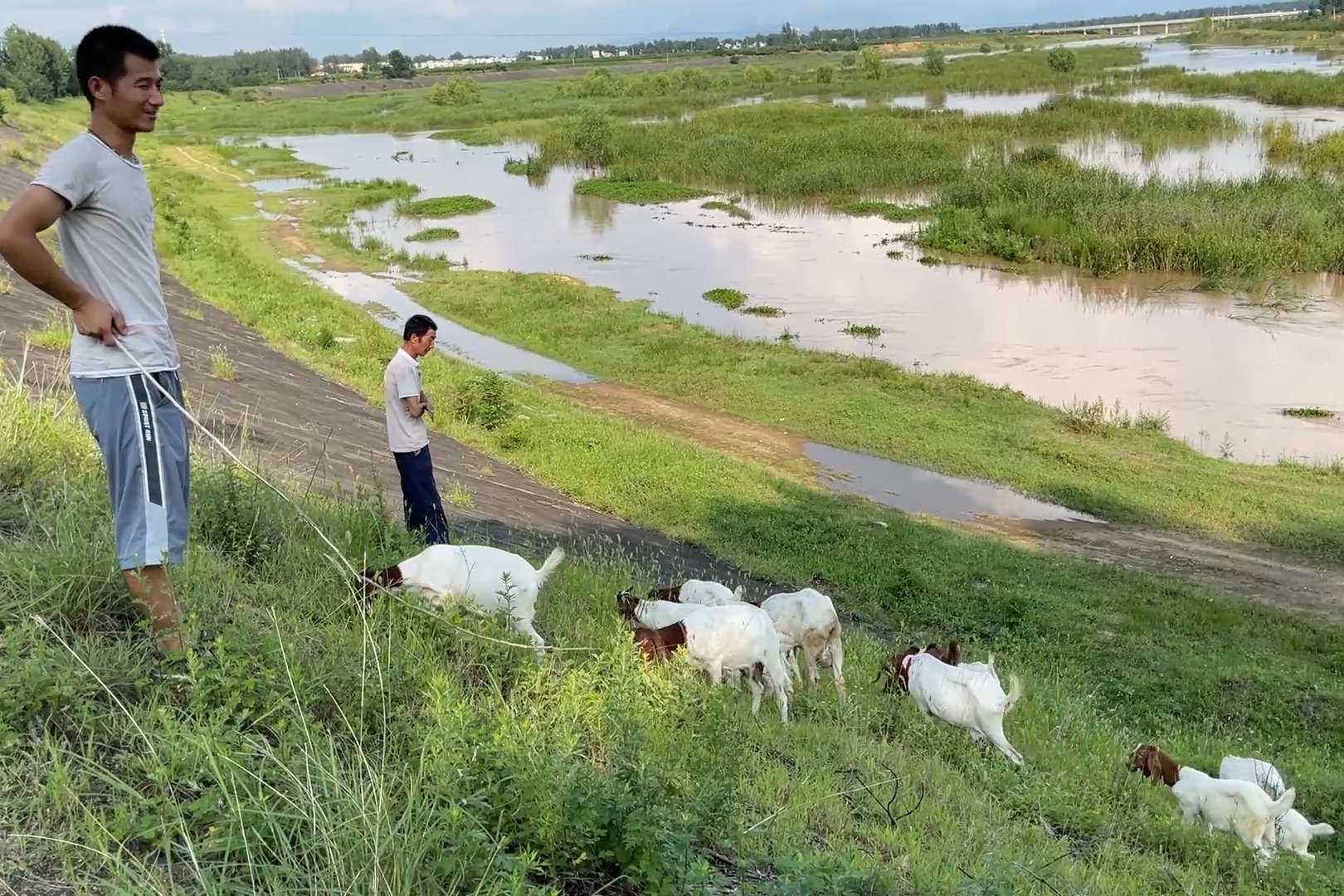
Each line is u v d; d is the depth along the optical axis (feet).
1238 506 49.93
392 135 263.08
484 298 94.48
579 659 20.15
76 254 13.29
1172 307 88.28
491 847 11.16
